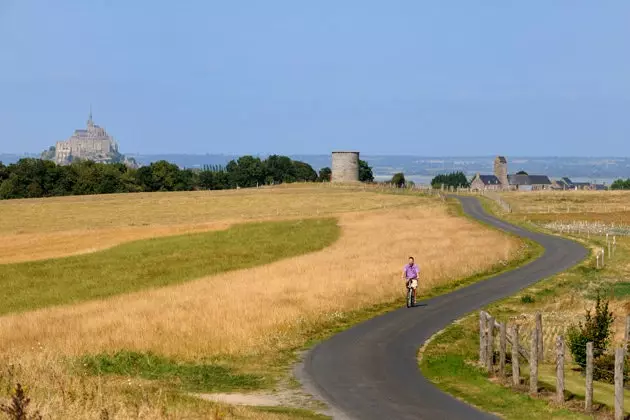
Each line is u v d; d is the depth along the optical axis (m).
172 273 71.75
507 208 135.62
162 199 176.88
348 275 57.78
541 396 28.83
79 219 140.38
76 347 34.78
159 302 48.78
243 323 39.94
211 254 82.81
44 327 41.16
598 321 34.84
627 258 75.62
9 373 26.09
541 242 88.12
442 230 98.00
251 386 30.41
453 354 36.22
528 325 43.78
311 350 37.06
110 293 62.81
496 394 29.11
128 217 143.00
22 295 63.78
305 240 92.12
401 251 75.25
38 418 18.67
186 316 41.72
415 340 39.22
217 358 34.88
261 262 76.69
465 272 63.19
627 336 36.50
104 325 40.09
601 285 59.59
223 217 137.50
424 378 31.73
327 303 46.34
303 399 28.34
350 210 143.88
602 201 158.88
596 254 76.81
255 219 122.56
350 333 40.97
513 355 30.75
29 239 101.38
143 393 25.17
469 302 50.81
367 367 33.59
